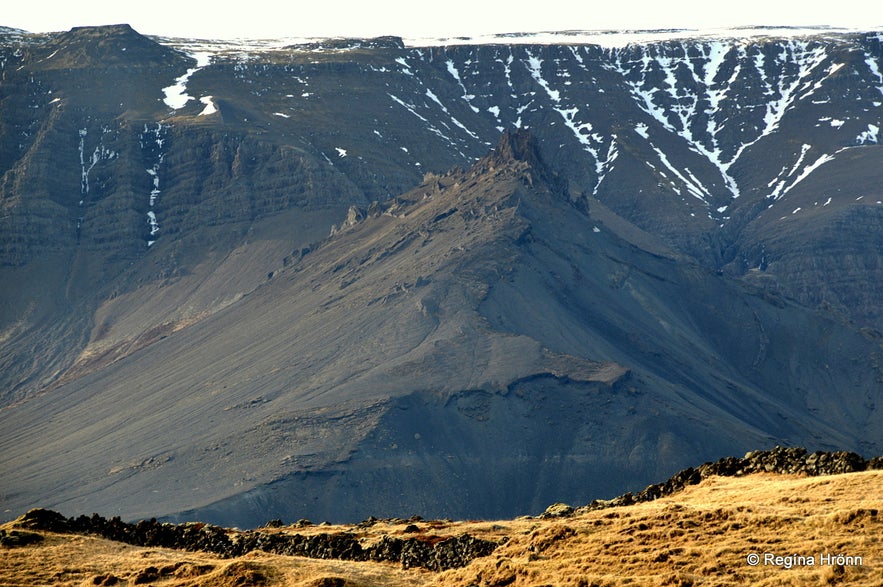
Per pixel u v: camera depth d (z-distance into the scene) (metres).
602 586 145.50
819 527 147.62
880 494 155.88
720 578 139.38
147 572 179.25
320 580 162.25
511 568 159.00
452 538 176.25
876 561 134.00
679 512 165.38
